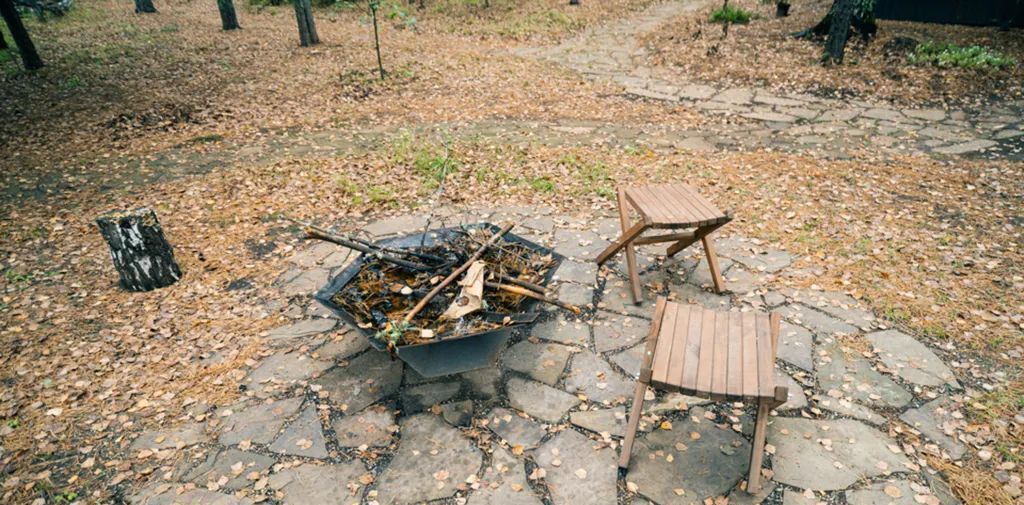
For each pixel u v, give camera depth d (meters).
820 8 16.34
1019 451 2.87
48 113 9.56
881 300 4.10
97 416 3.29
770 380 2.57
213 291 4.52
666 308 3.07
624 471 2.81
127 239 4.32
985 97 9.10
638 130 8.30
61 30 16.94
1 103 10.16
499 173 6.70
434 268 3.69
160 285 4.59
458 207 5.92
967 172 6.40
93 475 2.90
